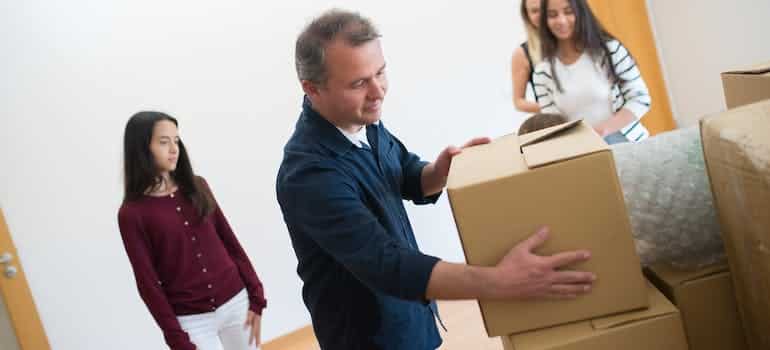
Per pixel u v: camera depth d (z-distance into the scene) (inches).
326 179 48.4
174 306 90.4
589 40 99.7
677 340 40.8
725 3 142.8
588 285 41.1
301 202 48.8
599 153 39.4
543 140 46.4
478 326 121.5
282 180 51.4
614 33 158.7
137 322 126.5
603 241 40.6
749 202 36.2
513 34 150.0
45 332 120.3
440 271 42.6
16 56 116.8
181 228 90.0
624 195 44.8
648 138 47.0
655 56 162.6
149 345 127.5
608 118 103.3
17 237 118.1
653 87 163.3
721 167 38.4
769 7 133.6
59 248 120.6
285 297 135.7
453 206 41.7
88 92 120.6
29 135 118.1
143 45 122.8
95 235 122.8
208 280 91.4
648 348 40.8
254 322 96.1
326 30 46.9
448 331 122.4
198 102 126.7
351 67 46.5
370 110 49.3
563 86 103.2
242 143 130.4
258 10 129.6
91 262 122.7
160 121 89.0
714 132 38.3
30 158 118.3
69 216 121.0
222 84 128.0
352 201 47.8
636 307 41.3
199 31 126.0
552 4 98.5
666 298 42.8
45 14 118.0
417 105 142.5
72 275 121.6
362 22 47.6
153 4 122.9
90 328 123.1
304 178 48.9
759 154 34.5
